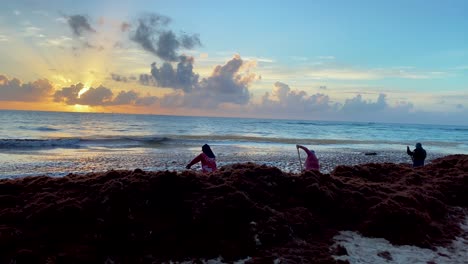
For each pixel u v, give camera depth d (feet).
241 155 89.40
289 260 19.90
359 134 257.75
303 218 24.22
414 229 24.68
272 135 199.31
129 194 21.99
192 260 19.83
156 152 92.53
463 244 24.47
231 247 20.48
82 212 20.72
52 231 19.53
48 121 262.26
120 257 19.31
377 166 41.16
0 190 24.00
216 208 22.33
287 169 66.90
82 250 18.67
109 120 354.13
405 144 164.14
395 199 28.30
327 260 20.11
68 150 94.68
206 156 36.40
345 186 30.09
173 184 23.82
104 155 83.66
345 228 25.30
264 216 23.02
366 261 20.85
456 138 252.01
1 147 97.04
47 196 22.38
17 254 17.57
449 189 34.17
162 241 20.33
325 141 162.71
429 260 21.50
